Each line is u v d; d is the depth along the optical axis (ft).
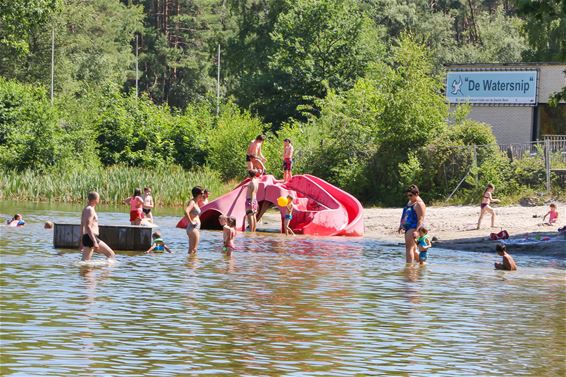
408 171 299.17
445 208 272.72
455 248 184.24
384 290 115.85
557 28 395.55
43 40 621.31
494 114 361.92
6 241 163.63
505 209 256.73
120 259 141.28
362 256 160.15
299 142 337.72
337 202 223.30
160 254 151.64
